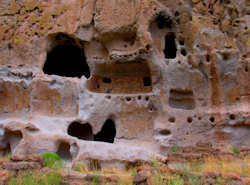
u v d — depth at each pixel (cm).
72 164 945
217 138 1161
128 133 1213
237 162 850
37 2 1325
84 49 1308
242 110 1162
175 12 1256
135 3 1215
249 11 1301
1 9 1334
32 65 1255
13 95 1241
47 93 1212
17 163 712
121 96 1245
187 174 686
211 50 1205
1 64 1260
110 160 940
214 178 678
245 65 1212
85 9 1280
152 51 1180
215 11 1276
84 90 1217
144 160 934
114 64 1269
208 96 1199
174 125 1153
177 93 1225
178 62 1221
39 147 1064
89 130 1302
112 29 1221
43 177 677
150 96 1204
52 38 1296
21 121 1176
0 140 1152
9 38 1285
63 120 1174
